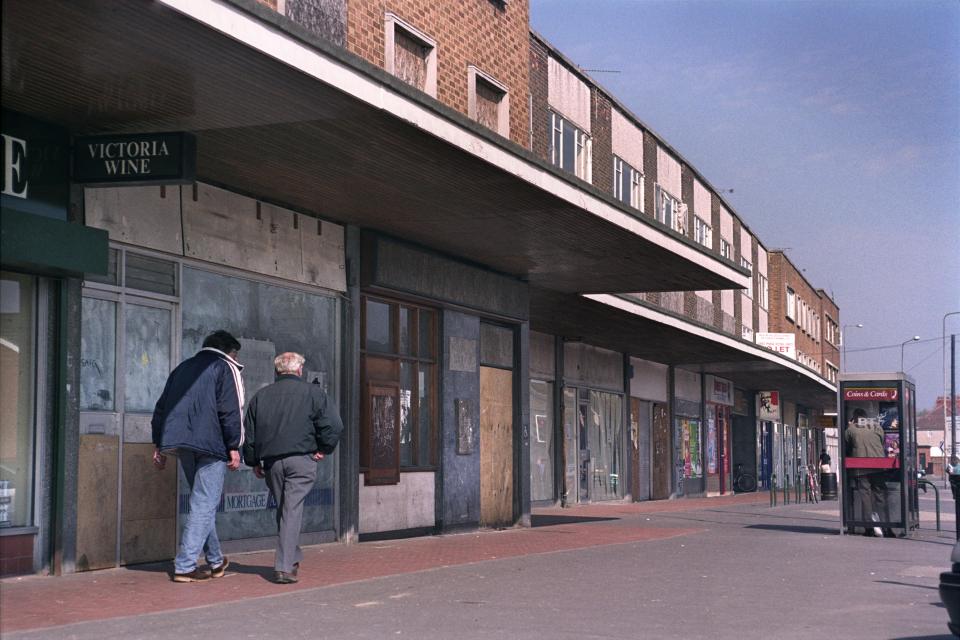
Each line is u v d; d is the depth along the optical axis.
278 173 11.52
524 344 18.75
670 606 8.55
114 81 8.53
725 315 41.50
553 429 27.16
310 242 13.39
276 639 6.72
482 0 17.80
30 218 8.99
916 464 18.75
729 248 42.38
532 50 22.50
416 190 12.34
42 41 7.70
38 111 9.20
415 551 12.94
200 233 11.49
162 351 11.09
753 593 9.48
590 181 26.19
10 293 9.38
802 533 17.91
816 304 68.44
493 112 18.27
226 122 9.66
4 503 9.30
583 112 25.80
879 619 8.10
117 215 10.33
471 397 17.02
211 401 9.24
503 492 18.14
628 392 32.09
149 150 9.50
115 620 7.34
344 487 13.90
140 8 7.12
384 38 15.06
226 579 9.59
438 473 16.17
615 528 18.42
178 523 11.05
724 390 42.88
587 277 18.42
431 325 16.30
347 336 14.08
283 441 9.45
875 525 17.61
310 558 11.79
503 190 12.35
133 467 10.49
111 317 10.44
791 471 58.06
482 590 9.30
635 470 32.91
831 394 51.53
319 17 13.68
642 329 26.11
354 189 12.27
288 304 13.12
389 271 14.67
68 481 9.68
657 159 32.16
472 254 16.41
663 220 32.66
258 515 12.45
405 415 15.58
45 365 9.61
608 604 8.59
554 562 11.88
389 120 9.64
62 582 9.16
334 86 8.70
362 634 6.96
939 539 17.44
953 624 6.77
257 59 8.09
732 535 17.03
